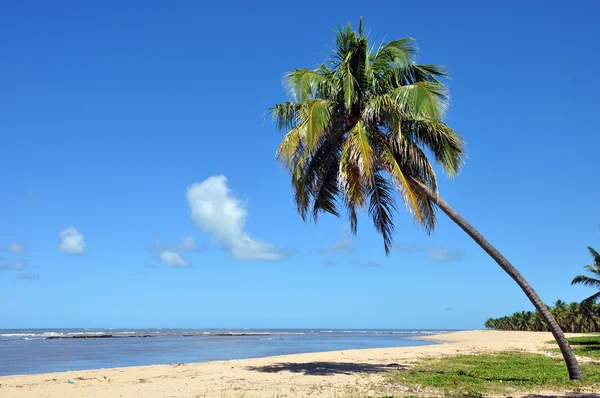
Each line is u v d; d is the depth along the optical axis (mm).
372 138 16922
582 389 14039
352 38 17078
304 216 18594
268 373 18750
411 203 15516
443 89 16125
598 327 93938
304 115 16703
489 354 28984
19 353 45500
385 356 27797
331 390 14172
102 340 80938
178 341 76062
